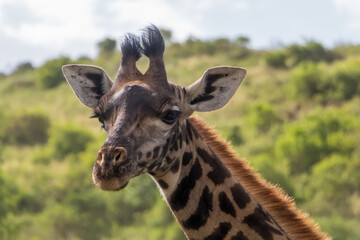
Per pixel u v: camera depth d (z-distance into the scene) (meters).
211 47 117.56
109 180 9.74
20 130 79.56
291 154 54.91
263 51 114.06
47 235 47.47
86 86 11.66
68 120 76.88
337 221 42.22
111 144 9.91
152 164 10.34
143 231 47.44
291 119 75.31
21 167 64.31
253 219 10.91
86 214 48.72
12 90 112.12
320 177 49.00
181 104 10.86
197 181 11.01
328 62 100.56
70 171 56.88
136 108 10.25
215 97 11.22
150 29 10.90
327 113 62.03
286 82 88.31
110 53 123.56
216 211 10.93
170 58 114.25
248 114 76.12
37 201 53.59
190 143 11.09
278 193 11.48
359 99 75.75
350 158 52.69
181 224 11.12
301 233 11.25
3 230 43.91
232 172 11.48
